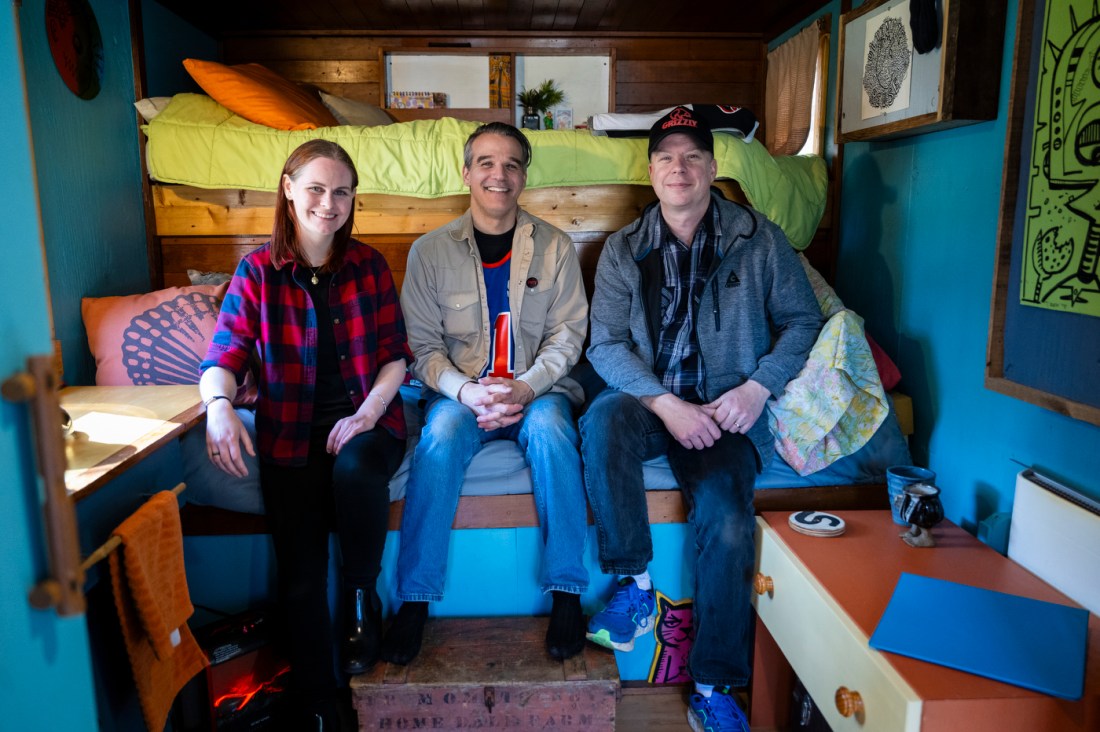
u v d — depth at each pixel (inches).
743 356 77.3
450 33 138.4
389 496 70.1
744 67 142.3
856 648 51.6
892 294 88.6
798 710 70.2
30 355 32.9
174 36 113.6
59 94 82.0
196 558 74.1
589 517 75.3
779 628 66.4
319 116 103.8
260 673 67.1
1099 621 53.2
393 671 65.1
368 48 139.8
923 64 73.4
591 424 72.3
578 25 135.1
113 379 81.6
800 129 115.9
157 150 93.7
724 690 69.9
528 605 75.7
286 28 132.6
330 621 68.9
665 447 75.3
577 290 84.1
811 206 100.2
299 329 70.0
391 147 95.0
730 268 77.9
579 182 97.1
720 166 93.2
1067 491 58.8
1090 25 55.2
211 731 62.2
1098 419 54.7
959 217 75.0
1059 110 58.8
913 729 45.1
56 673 35.3
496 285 82.3
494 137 76.6
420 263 80.7
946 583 57.7
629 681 78.0
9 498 31.8
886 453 78.0
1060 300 59.1
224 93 96.7
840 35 90.4
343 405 72.5
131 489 55.0
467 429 72.6
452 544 74.6
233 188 95.7
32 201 33.5
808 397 74.9
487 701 64.1
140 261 97.6
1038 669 47.2
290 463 68.3
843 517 72.0
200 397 68.5
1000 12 67.6
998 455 69.3
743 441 72.9
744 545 67.9
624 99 143.3
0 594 31.2
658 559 76.1
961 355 75.1
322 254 70.7
